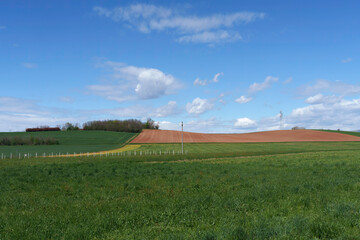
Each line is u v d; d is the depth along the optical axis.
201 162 35.53
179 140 114.56
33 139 100.69
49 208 10.61
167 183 16.38
